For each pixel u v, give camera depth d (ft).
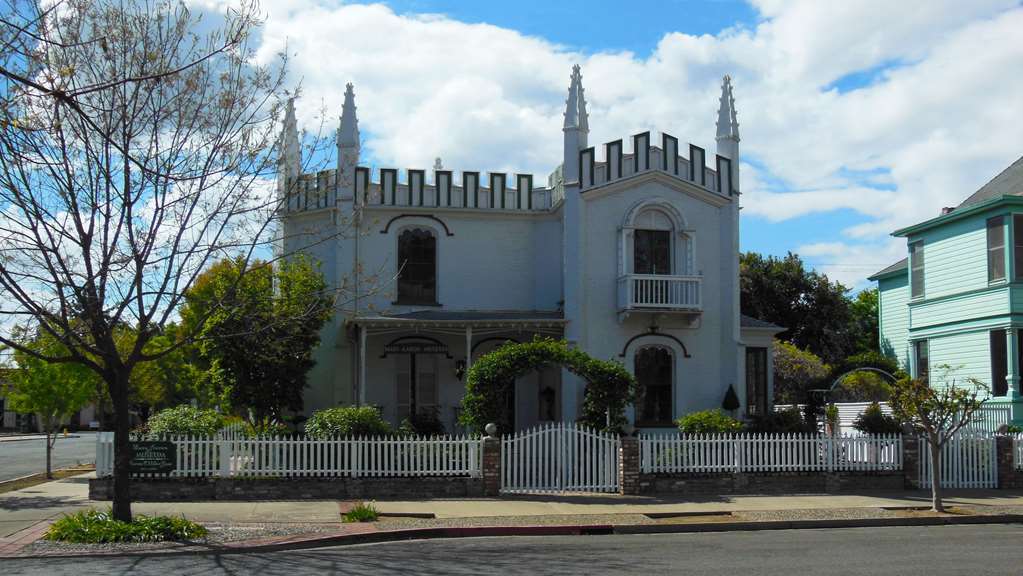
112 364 46.55
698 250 87.86
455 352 89.71
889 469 71.10
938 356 100.68
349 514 54.19
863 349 163.84
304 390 87.51
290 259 84.79
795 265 161.89
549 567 40.04
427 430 83.97
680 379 86.53
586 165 85.87
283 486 62.95
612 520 54.90
